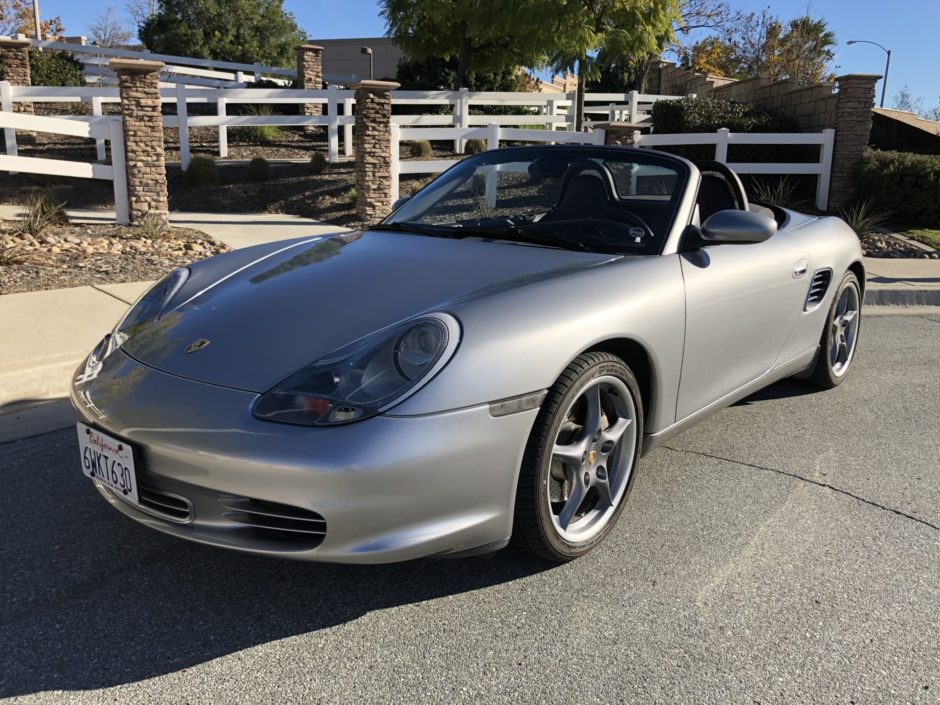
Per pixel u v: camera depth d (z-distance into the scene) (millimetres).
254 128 16531
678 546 2752
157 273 6766
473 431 2158
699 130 12898
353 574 2537
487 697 1969
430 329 2229
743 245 3391
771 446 3721
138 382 2332
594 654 2146
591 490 2744
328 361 2199
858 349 5598
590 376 2459
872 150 11875
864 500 3150
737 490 3221
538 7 12500
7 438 3594
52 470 3277
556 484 2627
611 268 2734
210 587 2447
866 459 3580
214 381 2236
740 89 15930
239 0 26797
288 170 13555
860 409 4273
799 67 30953
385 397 2096
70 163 9258
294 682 2012
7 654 2100
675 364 2873
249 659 2102
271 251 3320
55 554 2627
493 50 17062
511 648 2168
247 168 13523
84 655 2105
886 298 7426
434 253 2904
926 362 5273
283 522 2125
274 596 2404
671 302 2793
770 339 3596
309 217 11250
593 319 2471
